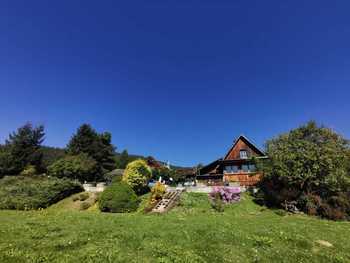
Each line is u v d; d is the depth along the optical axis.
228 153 48.16
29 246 11.20
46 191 37.88
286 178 31.02
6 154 59.00
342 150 31.06
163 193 35.53
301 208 30.66
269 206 32.66
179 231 14.63
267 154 34.22
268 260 11.36
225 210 31.19
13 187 39.09
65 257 10.02
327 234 16.64
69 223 16.89
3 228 14.40
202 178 54.19
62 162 55.00
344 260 11.91
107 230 14.62
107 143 77.31
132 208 31.67
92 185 44.56
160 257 10.55
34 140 64.81
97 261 9.74
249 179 44.16
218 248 12.24
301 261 11.49
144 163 39.81
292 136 33.34
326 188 30.14
